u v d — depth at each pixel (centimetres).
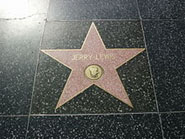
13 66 173
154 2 216
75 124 145
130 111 151
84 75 166
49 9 210
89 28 195
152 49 181
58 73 168
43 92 159
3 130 144
